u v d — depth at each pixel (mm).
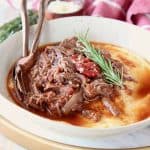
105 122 636
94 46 790
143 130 640
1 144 667
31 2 963
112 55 773
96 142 620
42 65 712
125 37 796
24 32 740
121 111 656
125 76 716
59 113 639
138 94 691
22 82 690
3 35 833
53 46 756
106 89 671
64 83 677
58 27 786
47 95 653
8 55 722
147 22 905
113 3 938
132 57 773
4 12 963
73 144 619
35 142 631
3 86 685
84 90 667
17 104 655
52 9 949
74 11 950
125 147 617
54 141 625
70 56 715
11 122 647
